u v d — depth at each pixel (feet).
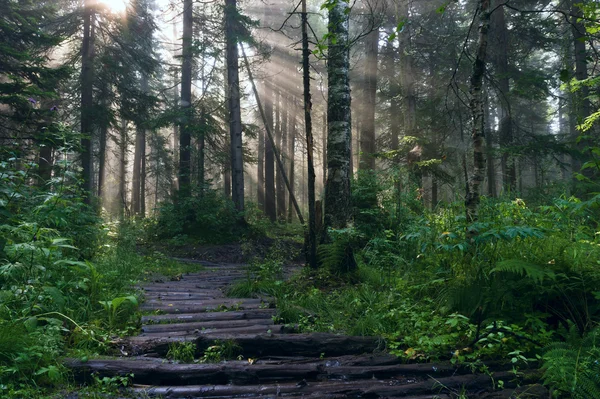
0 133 43.32
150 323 16.89
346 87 25.64
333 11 25.43
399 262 21.98
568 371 10.81
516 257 15.15
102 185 75.36
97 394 10.87
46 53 61.05
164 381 12.25
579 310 14.01
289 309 17.52
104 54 62.69
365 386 11.85
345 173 25.03
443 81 61.41
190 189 57.67
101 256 28.04
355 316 17.17
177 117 57.06
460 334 14.33
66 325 14.76
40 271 15.58
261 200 100.48
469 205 17.22
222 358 13.84
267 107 87.35
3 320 12.50
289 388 11.74
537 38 58.13
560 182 32.42
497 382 11.90
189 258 47.19
